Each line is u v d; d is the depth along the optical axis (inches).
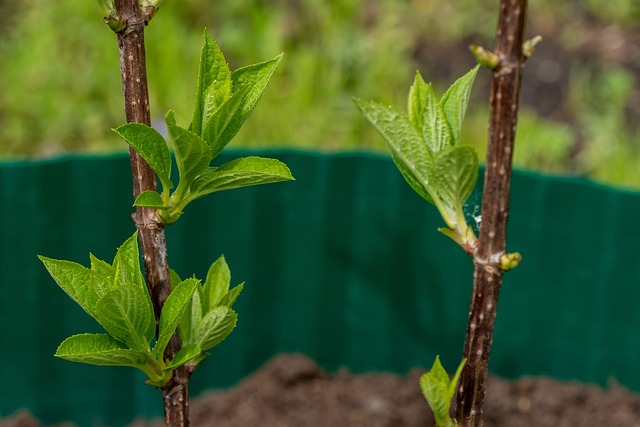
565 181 41.6
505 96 20.7
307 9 77.0
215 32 73.8
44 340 42.7
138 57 21.4
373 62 71.2
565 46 77.7
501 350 45.1
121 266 21.6
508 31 20.5
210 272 23.2
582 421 43.5
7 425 42.5
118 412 44.6
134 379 44.3
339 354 46.4
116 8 21.1
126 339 21.4
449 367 45.6
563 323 43.8
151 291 22.2
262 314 45.3
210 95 21.3
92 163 41.1
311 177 43.3
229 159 42.5
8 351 42.4
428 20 79.7
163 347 21.5
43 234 41.4
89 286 21.4
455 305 44.5
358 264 44.6
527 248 42.9
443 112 22.0
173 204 21.5
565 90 72.9
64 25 71.3
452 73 74.6
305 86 66.7
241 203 43.0
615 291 42.5
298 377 45.5
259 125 63.8
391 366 46.3
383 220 43.8
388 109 21.3
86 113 66.2
